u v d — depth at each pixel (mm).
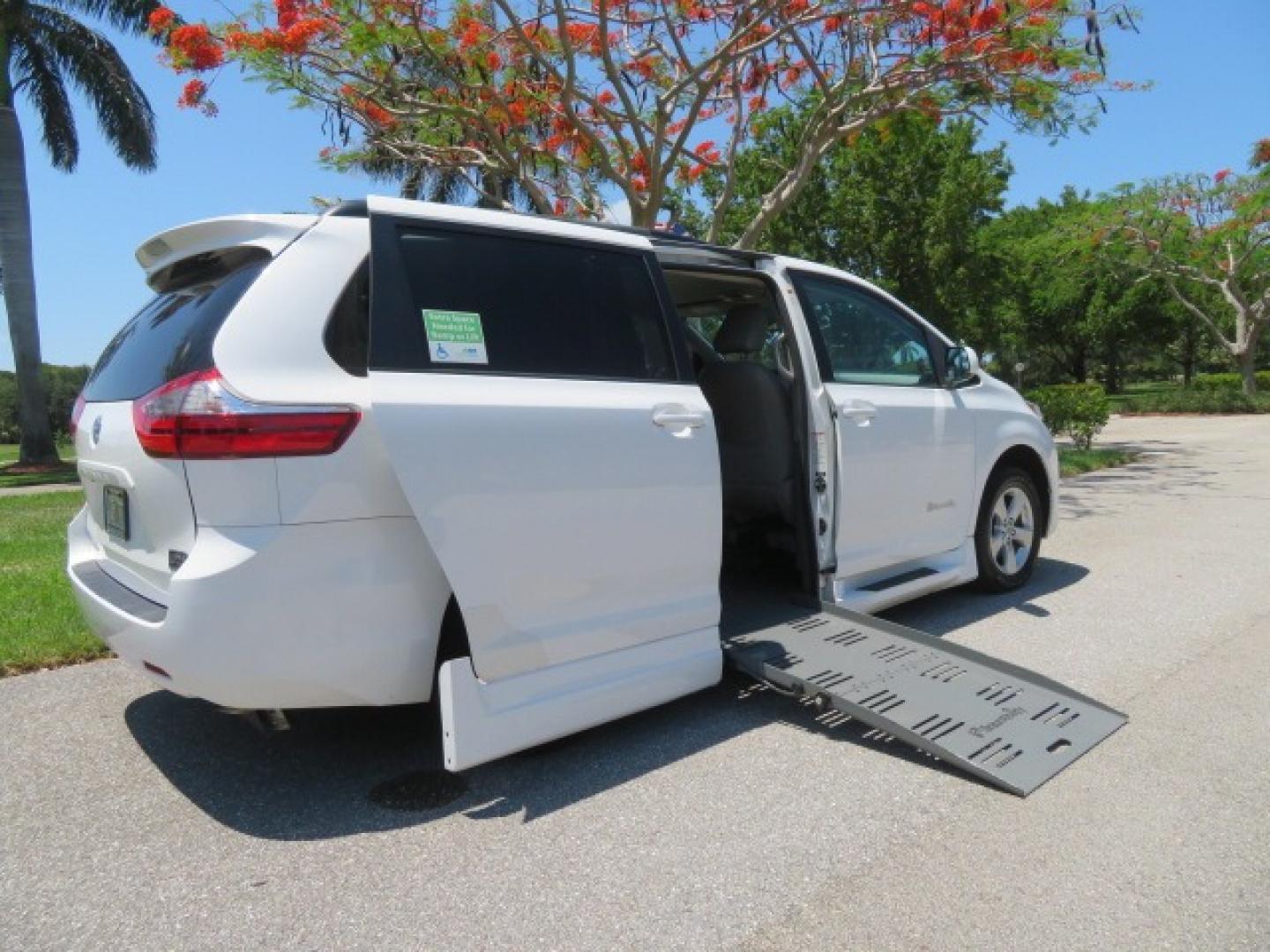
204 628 2824
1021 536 5961
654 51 11242
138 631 3027
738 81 10859
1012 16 9133
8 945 2496
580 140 11273
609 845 2971
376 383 2961
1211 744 3627
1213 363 60500
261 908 2656
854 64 10570
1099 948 2424
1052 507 6180
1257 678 4336
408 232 3227
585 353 3525
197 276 3492
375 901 2688
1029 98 10094
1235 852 2865
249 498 2828
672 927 2541
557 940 2496
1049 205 35844
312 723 3977
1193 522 8484
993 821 3080
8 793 3361
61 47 19000
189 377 2906
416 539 3084
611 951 2445
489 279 3354
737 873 2801
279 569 2857
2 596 5785
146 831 3092
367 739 3814
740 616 4477
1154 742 3650
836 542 4535
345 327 3047
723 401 4922
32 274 20562
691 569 3742
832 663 3957
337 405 2924
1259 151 25781
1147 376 66438
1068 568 6660
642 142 9523
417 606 3107
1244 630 5062
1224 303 33000
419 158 11453
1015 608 5574
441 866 2865
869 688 3744
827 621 4398
